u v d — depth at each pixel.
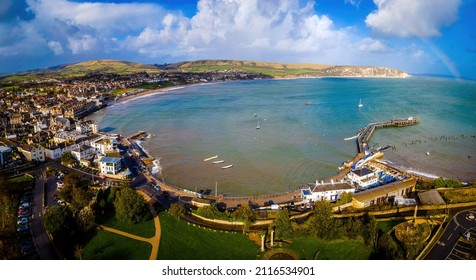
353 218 143.75
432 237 127.44
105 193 168.88
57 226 126.56
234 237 133.12
